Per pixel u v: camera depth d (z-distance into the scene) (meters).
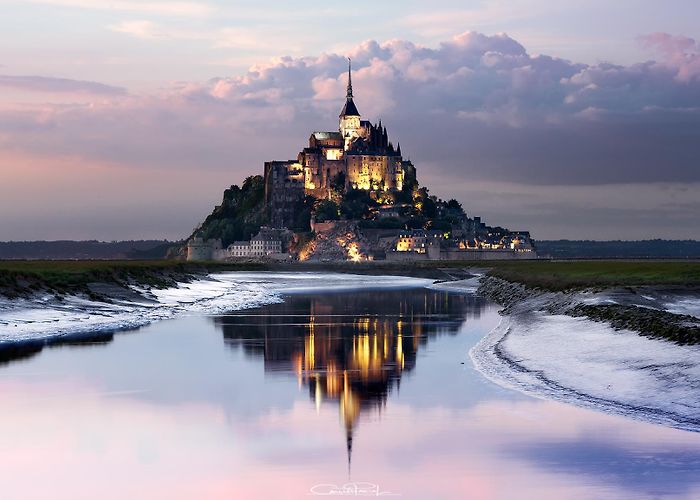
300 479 35.81
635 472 35.59
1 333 84.38
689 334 62.75
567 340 72.94
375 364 67.69
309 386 57.12
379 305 145.75
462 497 33.19
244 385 57.56
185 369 64.44
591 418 44.81
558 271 199.88
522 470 36.34
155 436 42.94
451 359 70.06
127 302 126.44
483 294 185.38
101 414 47.81
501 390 53.78
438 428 43.94
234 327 99.19
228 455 39.44
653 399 48.44
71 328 91.38
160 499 33.50
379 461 38.25
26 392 54.12
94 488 34.81
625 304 100.06
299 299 165.38
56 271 142.00
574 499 32.59
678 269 170.62
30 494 34.12
